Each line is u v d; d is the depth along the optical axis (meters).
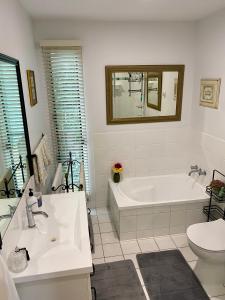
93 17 2.75
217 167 2.89
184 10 2.57
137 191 3.41
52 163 3.16
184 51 3.17
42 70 2.91
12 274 1.31
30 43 2.54
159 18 2.86
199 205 2.89
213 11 2.62
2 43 1.56
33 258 1.43
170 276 2.35
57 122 3.15
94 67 3.03
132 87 3.18
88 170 3.42
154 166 3.57
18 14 2.06
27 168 2.02
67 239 1.63
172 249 2.73
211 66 2.86
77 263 1.38
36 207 1.79
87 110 3.17
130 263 2.52
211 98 2.89
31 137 2.27
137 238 2.91
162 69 3.18
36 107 2.60
